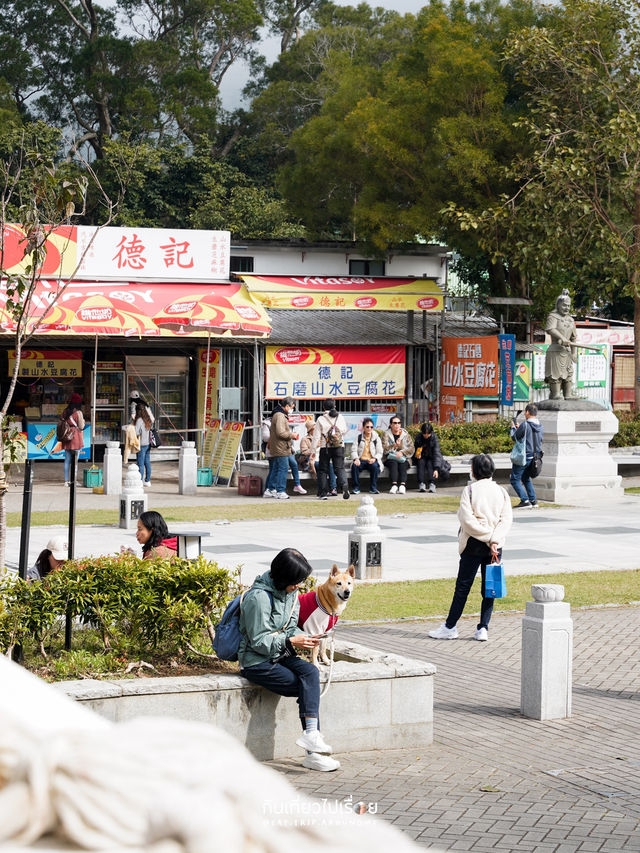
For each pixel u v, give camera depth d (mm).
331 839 663
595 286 35156
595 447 28938
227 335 32625
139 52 57688
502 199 35000
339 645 9500
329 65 58906
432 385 37281
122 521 21328
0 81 55750
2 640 8414
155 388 37125
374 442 29500
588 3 34281
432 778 7844
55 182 11227
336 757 8344
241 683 8047
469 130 36406
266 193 56969
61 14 60469
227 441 31234
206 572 8984
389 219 37500
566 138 35438
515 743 8797
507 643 12539
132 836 634
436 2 40125
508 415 37219
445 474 30172
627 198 34219
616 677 11078
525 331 41062
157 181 52750
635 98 33656
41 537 19656
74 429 29094
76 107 59469
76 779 656
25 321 10953
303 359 35844
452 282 49500
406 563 17969
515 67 36062
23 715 763
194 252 35375
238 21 62344
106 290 33750
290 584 7992
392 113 37656
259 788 677
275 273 38344
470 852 6375
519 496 26797
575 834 6730
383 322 38969
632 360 42062
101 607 8625
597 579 16594
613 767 8188
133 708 7691
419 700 8664
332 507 25969
